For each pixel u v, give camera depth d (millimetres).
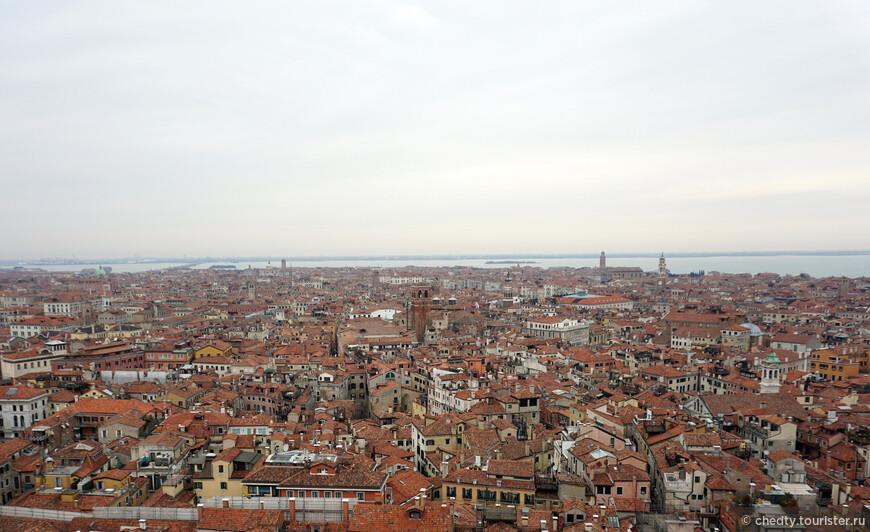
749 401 149750
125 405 152500
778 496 89812
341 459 106062
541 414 163500
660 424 126375
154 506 96312
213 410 154625
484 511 89875
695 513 92750
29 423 159375
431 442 135875
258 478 99625
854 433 128625
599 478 98938
